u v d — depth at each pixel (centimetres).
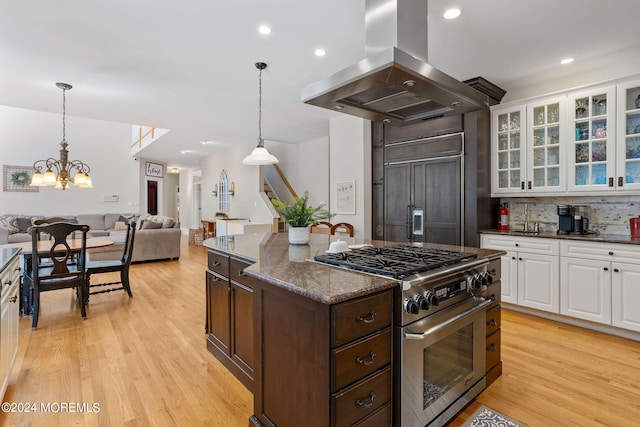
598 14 240
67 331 305
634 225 308
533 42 282
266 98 428
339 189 520
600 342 282
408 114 243
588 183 326
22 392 207
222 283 245
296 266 181
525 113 365
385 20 195
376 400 145
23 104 455
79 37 272
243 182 771
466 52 301
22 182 782
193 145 778
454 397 183
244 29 261
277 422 159
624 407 194
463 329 190
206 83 374
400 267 165
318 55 305
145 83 374
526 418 185
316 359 134
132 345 277
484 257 207
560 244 320
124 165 919
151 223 660
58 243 325
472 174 377
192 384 219
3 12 236
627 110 304
